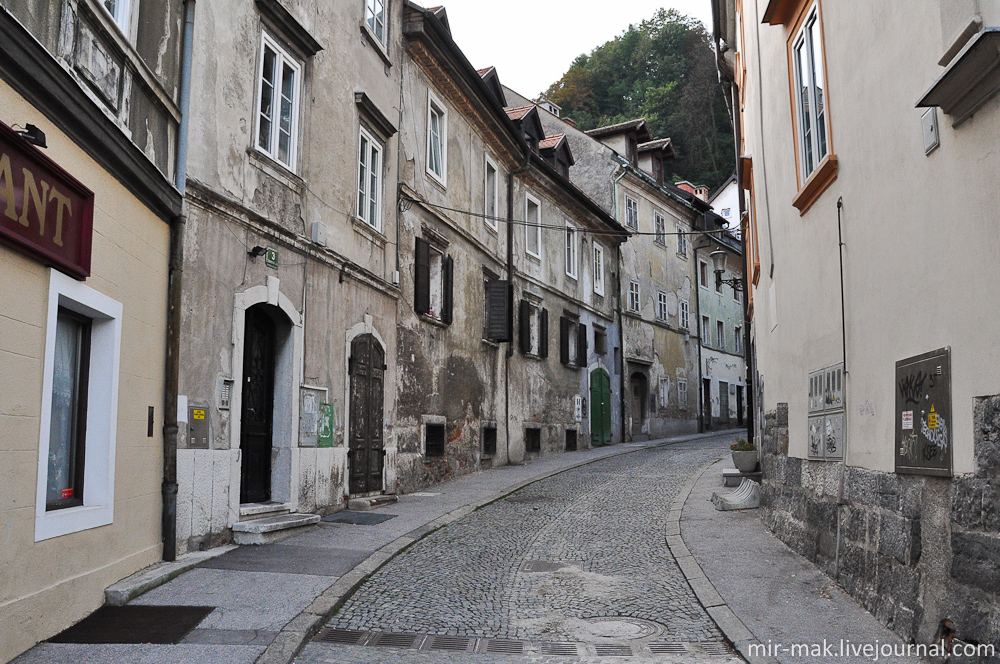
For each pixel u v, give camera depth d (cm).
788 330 951
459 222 1756
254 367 994
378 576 787
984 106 464
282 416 1025
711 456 2088
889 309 614
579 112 5331
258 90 981
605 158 2952
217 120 886
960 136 494
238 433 901
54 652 526
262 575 743
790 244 941
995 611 441
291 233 1028
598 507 1258
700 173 5019
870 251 657
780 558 841
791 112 910
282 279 1007
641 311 3066
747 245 1742
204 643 554
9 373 512
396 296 1412
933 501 527
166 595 668
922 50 547
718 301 3909
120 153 657
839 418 734
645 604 703
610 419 2739
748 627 613
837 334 750
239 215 912
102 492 651
